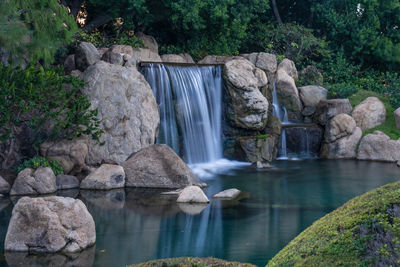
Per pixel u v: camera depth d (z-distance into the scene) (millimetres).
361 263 3715
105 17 24594
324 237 4078
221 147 20812
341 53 30109
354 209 4191
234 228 10047
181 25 26297
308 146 21922
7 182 13594
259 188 14703
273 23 33031
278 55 28578
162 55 24062
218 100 20656
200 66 20172
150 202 12578
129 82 16562
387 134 21625
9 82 13930
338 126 21562
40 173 13570
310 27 33781
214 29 27234
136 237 9305
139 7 22703
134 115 16344
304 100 23922
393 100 23875
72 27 14273
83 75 16234
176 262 4699
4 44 12656
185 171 14922
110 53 17672
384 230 3777
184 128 19062
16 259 7875
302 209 11875
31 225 8453
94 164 15242
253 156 19875
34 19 13203
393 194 4035
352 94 24844
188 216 11086
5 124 14117
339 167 18844
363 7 30484
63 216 8578
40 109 14484
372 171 17844
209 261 4723
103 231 9734
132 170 14953
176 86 18922
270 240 9141
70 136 15008
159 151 15352
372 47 30094
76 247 8414
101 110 15695
